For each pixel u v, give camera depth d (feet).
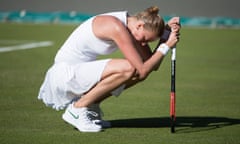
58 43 144.66
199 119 58.75
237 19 215.10
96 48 49.75
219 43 153.38
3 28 190.29
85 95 50.55
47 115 59.06
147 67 47.91
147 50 51.49
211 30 198.18
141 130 52.70
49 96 51.75
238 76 93.76
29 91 74.64
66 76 49.67
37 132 51.29
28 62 106.83
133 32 48.49
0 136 49.62
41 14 224.33
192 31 192.34
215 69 102.58
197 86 82.38
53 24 211.82
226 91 78.18
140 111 62.54
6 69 96.58
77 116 51.29
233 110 64.18
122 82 48.88
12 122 55.57
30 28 191.93
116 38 47.83
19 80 84.38
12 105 64.59
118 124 55.36
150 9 48.37
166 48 48.49
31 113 60.03
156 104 67.05
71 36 50.98
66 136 49.75
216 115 61.05
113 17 48.65
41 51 126.00
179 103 68.44
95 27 48.88
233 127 54.70
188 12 229.66
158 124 55.57
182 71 99.35
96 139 48.73
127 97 71.51
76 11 234.58
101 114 53.21
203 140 48.96
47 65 102.89
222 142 48.37
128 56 47.65
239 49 138.92
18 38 156.87
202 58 119.44
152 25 47.65
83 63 50.03
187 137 50.03
